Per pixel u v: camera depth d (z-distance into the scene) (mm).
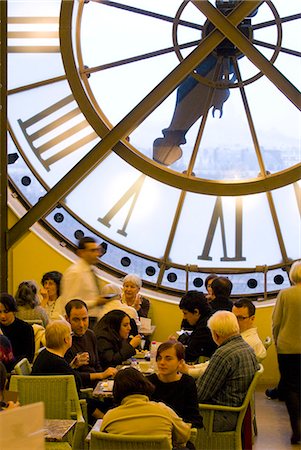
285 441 7582
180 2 9461
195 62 8422
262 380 9977
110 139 8648
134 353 7078
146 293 10047
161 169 9789
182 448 4859
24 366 6301
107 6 9508
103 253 9984
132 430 4598
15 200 9695
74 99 9531
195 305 7074
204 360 6992
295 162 9867
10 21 9328
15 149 9641
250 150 9891
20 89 9461
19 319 7035
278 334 7723
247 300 7023
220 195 9852
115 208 9922
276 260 10039
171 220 9969
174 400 5355
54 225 9898
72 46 9344
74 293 7762
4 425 2652
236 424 5891
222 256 10047
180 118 9812
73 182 8727
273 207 9914
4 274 8789
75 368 6414
